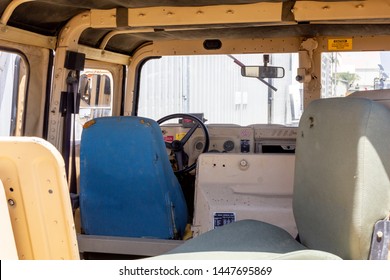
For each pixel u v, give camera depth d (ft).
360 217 5.37
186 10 9.23
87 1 8.90
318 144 6.53
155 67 22.52
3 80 11.35
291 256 5.22
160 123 11.93
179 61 26.30
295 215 7.50
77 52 10.12
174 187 9.59
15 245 4.53
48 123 10.18
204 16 9.16
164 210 9.41
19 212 4.60
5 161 4.50
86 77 12.09
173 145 11.73
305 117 7.14
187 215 10.40
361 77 18.97
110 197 9.57
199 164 9.20
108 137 9.07
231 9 9.07
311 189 6.72
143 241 9.42
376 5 8.54
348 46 12.44
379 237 5.40
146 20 9.36
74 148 10.43
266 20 8.98
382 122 5.52
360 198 5.38
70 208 4.55
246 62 19.15
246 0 8.75
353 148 5.52
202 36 12.37
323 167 6.29
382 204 5.42
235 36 12.46
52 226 4.57
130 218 9.66
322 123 6.45
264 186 8.98
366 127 5.46
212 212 8.57
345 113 5.84
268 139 12.53
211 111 30.71
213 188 9.01
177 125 12.47
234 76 33.40
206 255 6.25
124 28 10.48
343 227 5.60
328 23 10.64
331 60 14.62
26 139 4.38
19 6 8.63
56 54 9.98
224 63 32.30
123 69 13.50
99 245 9.59
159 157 9.08
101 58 11.86
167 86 24.58
